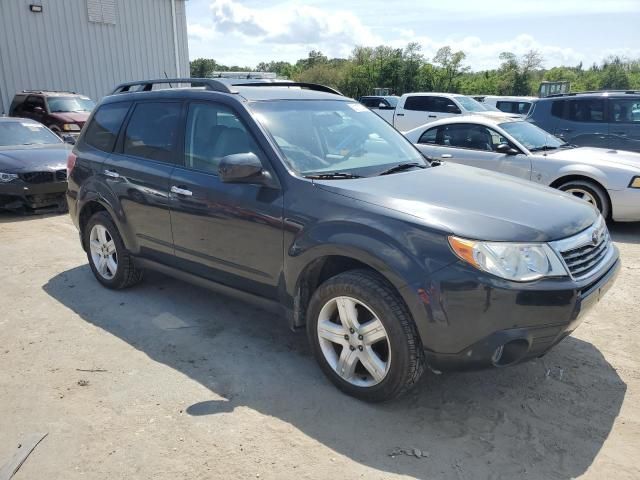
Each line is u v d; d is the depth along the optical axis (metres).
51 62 18.98
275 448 2.85
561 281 2.86
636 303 4.82
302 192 3.41
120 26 20.55
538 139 8.12
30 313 4.61
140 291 5.09
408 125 16.67
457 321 2.82
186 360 3.79
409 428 3.02
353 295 3.12
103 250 5.12
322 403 3.26
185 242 4.16
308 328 3.45
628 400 3.31
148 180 4.38
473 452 2.83
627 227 7.79
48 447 2.87
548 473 2.67
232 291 3.96
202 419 3.09
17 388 3.43
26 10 18.22
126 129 4.79
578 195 7.39
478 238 2.83
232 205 3.72
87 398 3.32
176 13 22.20
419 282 2.86
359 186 3.36
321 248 3.21
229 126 3.92
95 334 4.21
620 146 9.91
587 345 4.03
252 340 4.10
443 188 3.45
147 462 2.74
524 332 2.81
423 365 3.07
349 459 2.77
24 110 16.67
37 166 8.39
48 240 7.03
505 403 3.28
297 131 3.87
